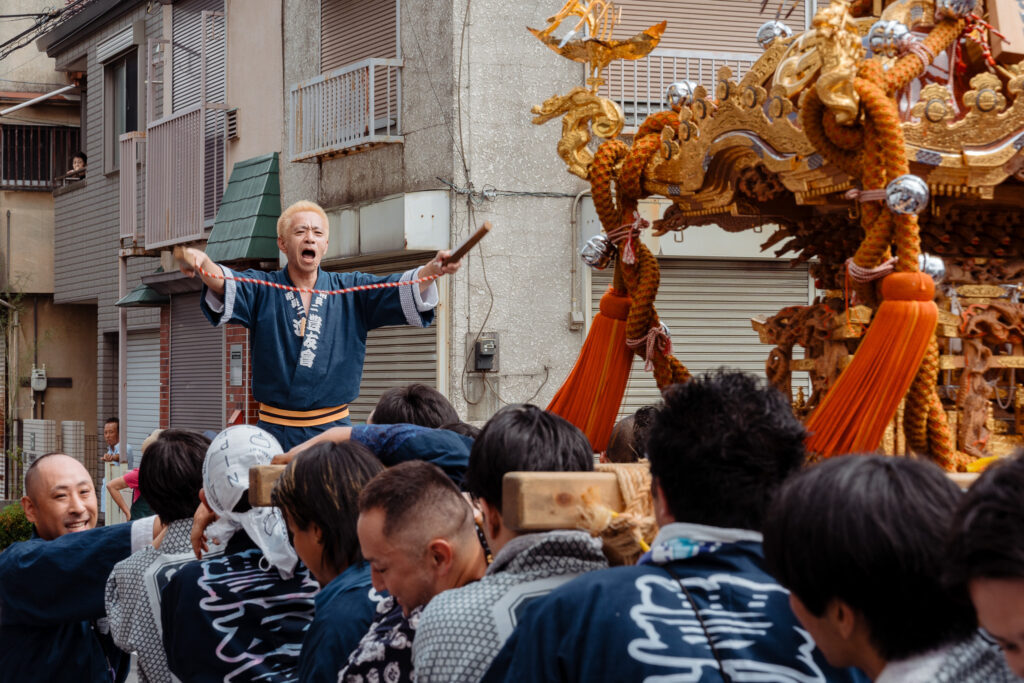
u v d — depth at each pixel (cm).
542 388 941
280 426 392
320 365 393
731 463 174
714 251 958
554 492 200
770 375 288
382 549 221
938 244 279
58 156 1859
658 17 960
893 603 142
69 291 1712
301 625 280
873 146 227
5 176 1831
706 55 967
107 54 1562
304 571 283
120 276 1466
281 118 1131
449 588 222
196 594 275
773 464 175
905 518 141
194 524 292
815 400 270
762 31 273
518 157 940
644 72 961
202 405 1288
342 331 399
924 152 241
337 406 401
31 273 1839
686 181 284
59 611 333
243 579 278
